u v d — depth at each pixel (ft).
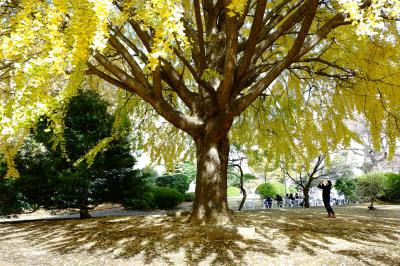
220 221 25.96
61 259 19.51
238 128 46.50
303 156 40.86
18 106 13.42
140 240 22.95
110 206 70.44
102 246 22.12
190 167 107.45
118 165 39.24
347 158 77.92
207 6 31.86
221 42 31.96
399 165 91.91
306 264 17.12
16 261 19.35
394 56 28.63
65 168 38.22
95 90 40.50
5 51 12.32
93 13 12.48
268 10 33.99
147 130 43.24
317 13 30.94
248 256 18.66
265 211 42.19
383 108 30.55
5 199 38.58
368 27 11.60
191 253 19.52
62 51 12.75
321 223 29.22
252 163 48.67
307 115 38.50
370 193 57.00
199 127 27.73
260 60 38.63
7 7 18.65
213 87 29.96
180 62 38.11
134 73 26.04
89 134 38.58
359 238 22.79
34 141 37.96
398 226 28.04
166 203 66.08
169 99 40.37
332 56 33.17
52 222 34.14
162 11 11.90
